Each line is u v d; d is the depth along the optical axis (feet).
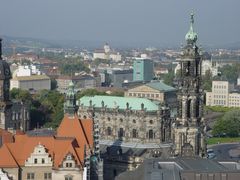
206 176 615.98
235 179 615.16
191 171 619.67
